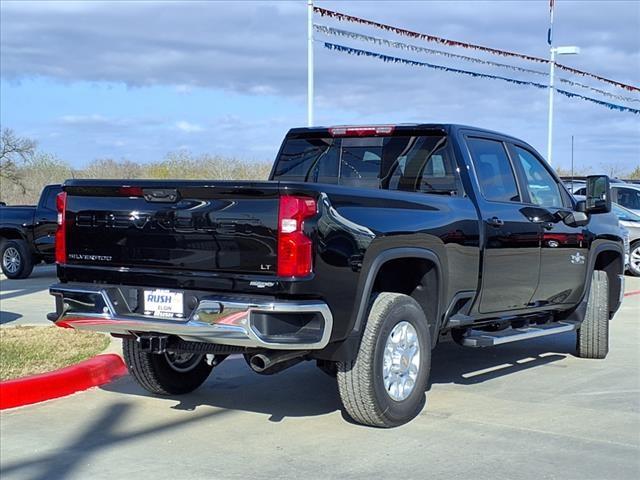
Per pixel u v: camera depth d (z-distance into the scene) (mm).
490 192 6762
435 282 5906
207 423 5801
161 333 5215
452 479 4621
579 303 7984
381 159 6961
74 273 5617
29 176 43344
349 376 5340
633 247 16922
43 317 10391
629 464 4887
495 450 5145
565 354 8453
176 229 5152
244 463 4922
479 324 6684
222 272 4988
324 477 4664
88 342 8078
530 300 7199
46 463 4949
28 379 6375
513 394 6645
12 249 15906
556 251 7398
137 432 5590
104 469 4840
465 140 6648
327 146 7297
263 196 4844
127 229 5379
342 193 5109
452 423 5750
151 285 5273
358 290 5145
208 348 5324
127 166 29562
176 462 4953
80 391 6738
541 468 4805
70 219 5656
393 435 5461
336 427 5660
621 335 9719
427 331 5781
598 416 5969
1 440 5410
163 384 6395
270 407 6234
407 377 5648
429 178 6637
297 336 4828
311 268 4812
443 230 5910
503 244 6609
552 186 7770
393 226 5406
